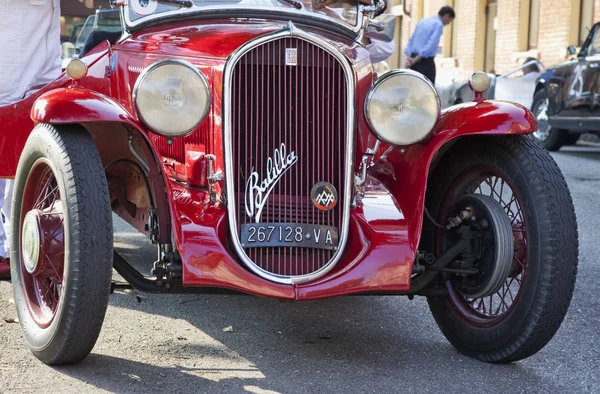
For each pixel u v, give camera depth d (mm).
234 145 3295
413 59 12266
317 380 3221
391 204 3463
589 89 10711
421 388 3160
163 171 3252
